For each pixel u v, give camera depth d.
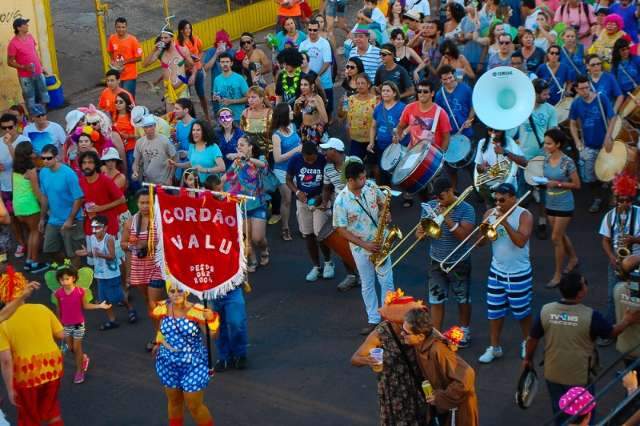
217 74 29.53
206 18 38.97
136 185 23.78
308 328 18.78
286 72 25.66
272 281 20.91
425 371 12.30
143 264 17.88
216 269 15.67
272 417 15.87
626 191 16.34
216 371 17.33
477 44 28.98
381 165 22.50
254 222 20.95
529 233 15.98
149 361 18.06
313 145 19.94
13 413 16.84
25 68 28.73
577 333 13.47
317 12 40.78
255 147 22.08
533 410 15.52
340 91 33.22
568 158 19.11
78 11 38.47
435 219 16.53
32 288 14.69
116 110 24.70
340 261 21.69
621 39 24.89
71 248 21.19
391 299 12.94
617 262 15.12
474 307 19.05
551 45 26.28
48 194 20.97
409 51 28.38
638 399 11.72
